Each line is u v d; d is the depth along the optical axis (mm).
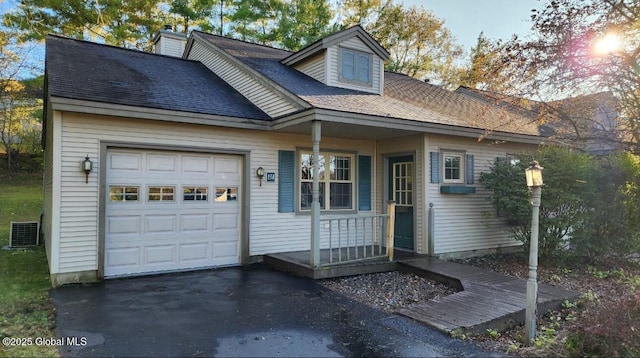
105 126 6469
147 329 4316
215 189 7625
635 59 5180
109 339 4016
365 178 9523
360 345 4066
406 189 9125
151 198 6977
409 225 8922
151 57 10008
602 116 6246
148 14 17219
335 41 9148
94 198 6363
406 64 22797
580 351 3877
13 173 20438
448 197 8859
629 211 8180
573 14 5199
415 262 7539
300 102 7160
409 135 8805
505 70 5938
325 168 9008
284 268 7359
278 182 8266
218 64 10102
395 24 22094
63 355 3617
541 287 6227
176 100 7336
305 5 19516
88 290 5820
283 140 8328
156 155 7027
